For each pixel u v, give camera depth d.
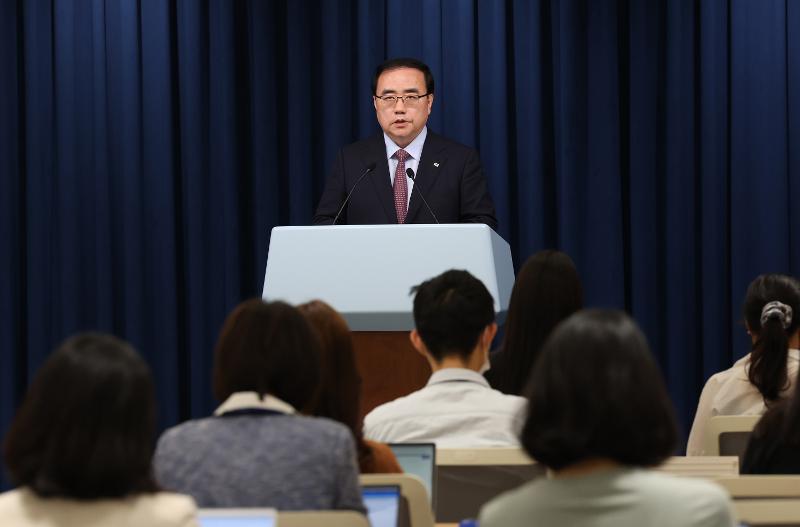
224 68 11.09
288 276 6.37
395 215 8.59
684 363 10.78
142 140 11.20
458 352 4.82
